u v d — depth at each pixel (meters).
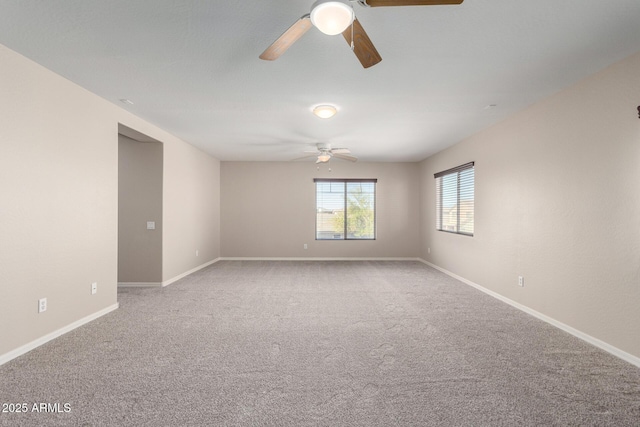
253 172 7.70
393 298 4.32
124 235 4.92
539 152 3.51
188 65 2.71
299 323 3.36
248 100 3.53
